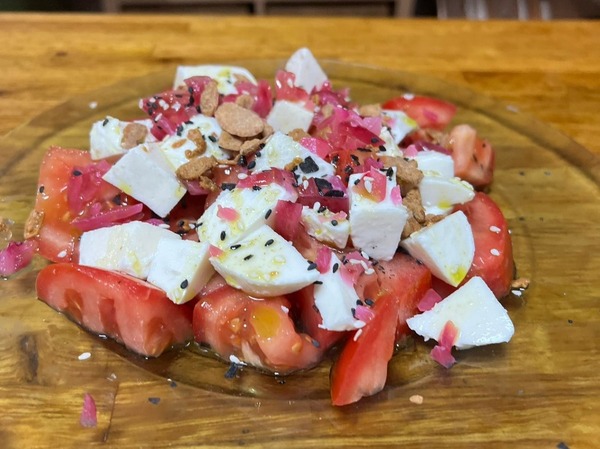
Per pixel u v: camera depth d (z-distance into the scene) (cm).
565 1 47
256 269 19
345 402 18
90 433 18
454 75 35
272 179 21
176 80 29
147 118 28
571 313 22
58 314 21
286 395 19
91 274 20
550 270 23
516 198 26
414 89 33
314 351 20
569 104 33
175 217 23
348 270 20
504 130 30
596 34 39
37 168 26
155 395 19
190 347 20
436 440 18
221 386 19
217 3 51
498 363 20
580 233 25
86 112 30
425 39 38
